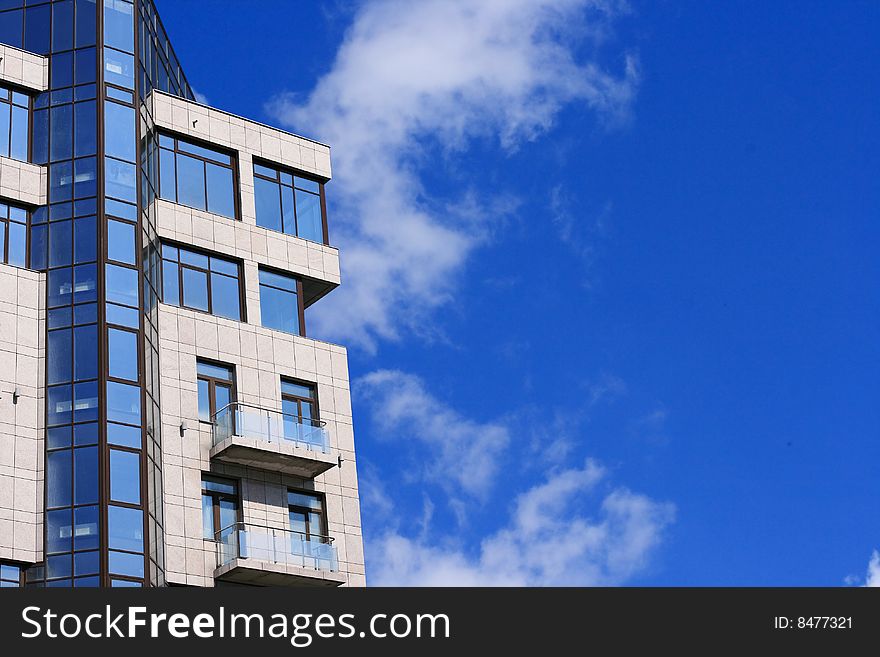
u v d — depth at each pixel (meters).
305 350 49.41
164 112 50.12
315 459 46.19
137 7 50.41
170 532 43.22
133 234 46.19
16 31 48.88
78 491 41.81
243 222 50.34
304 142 53.56
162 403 45.12
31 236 45.66
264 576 43.94
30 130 47.25
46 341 44.00
